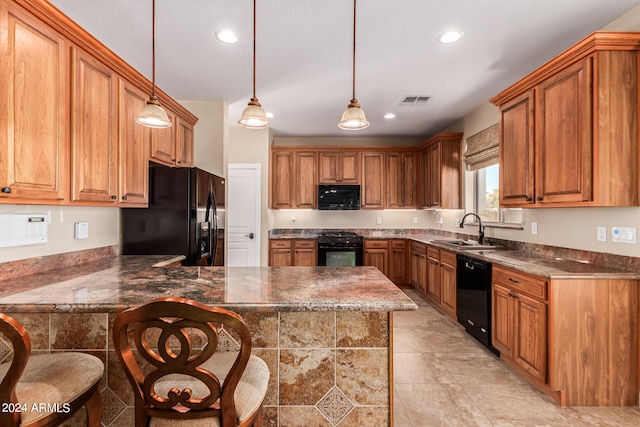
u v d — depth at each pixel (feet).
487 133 12.28
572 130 6.95
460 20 7.18
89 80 6.13
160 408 3.17
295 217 18.39
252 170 16.30
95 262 7.66
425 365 8.55
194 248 9.08
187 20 7.20
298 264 16.53
